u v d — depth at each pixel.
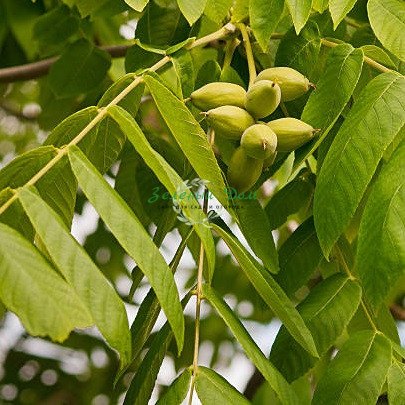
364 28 0.88
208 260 0.63
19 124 1.44
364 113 0.67
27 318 0.52
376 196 0.65
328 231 0.66
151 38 0.93
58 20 1.03
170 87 0.73
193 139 0.66
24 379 1.44
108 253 1.25
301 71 0.79
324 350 0.72
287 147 0.73
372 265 0.64
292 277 0.78
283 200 0.86
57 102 1.17
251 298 1.31
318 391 0.68
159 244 0.76
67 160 0.66
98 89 1.06
